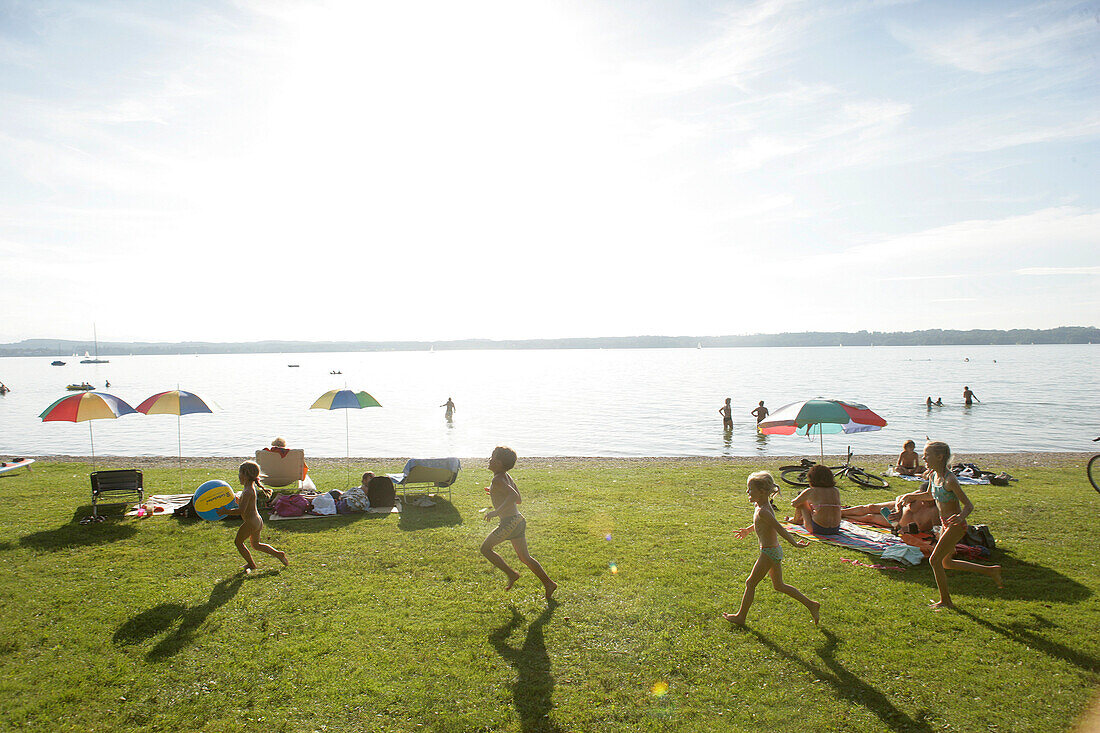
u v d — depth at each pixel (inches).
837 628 274.5
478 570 352.5
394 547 396.5
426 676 237.1
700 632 271.9
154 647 258.8
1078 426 1373.0
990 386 2603.3
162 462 800.3
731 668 242.4
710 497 553.6
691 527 445.1
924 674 236.5
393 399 2325.3
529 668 243.1
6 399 2610.7
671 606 299.6
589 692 226.7
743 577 339.0
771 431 599.8
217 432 1425.9
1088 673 235.5
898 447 1112.8
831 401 537.6
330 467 757.3
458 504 526.6
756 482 276.7
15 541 405.7
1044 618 282.0
